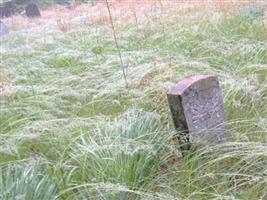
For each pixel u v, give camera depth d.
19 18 13.37
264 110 3.83
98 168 3.09
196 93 3.31
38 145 3.77
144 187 2.94
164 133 3.44
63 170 3.27
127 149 3.05
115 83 4.70
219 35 6.12
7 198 2.72
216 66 4.98
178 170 3.05
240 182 2.95
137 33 6.95
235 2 7.46
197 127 3.35
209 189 2.88
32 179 2.89
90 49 6.68
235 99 4.01
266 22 6.26
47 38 7.98
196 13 7.55
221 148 3.21
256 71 4.63
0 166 3.35
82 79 5.11
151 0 8.54
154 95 4.35
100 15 8.58
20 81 5.71
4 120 4.40
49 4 17.17
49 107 4.49
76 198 2.86
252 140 3.31
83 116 4.31
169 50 5.67
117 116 4.00
